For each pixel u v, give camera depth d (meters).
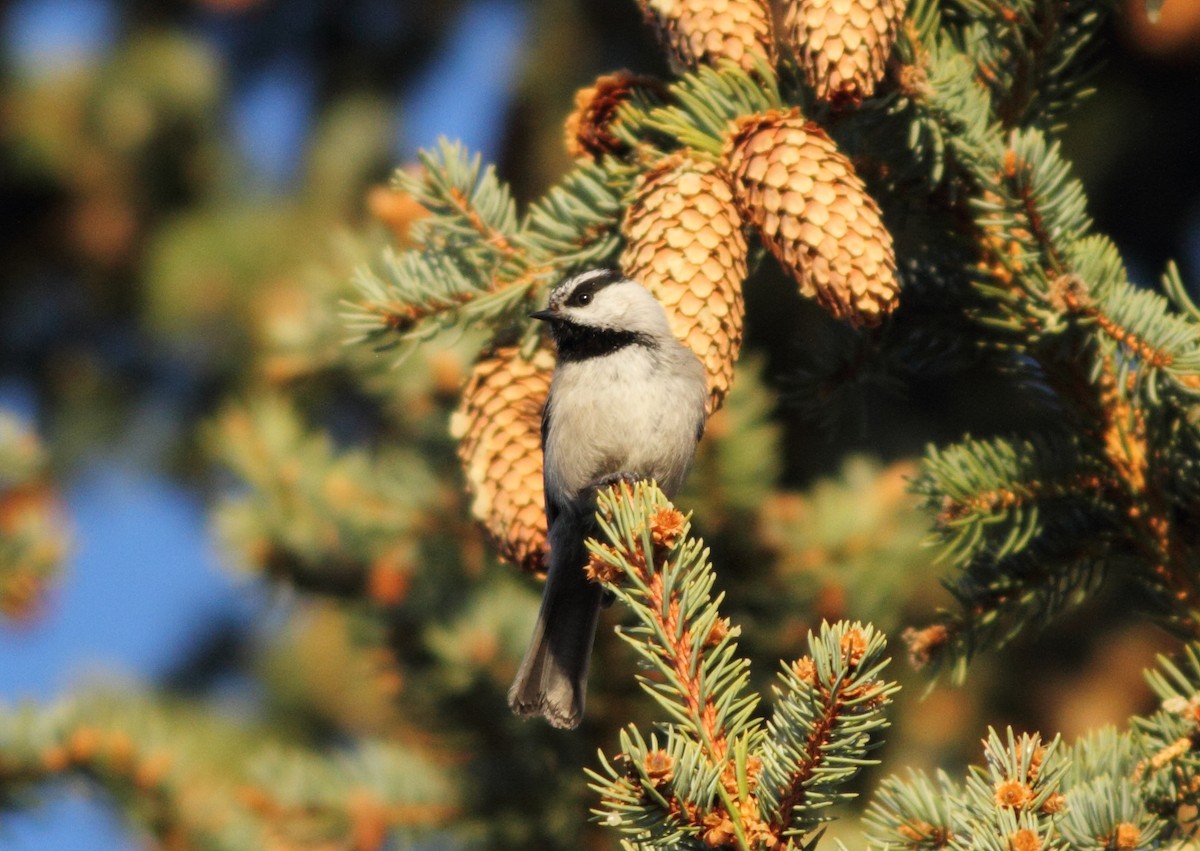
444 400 9.43
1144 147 14.00
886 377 7.50
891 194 6.93
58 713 8.40
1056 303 6.43
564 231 7.00
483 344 7.50
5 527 9.55
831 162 6.21
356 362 9.85
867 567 8.67
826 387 7.47
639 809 4.93
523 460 7.07
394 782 8.59
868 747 5.04
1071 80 7.02
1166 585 6.82
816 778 4.95
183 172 16.50
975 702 12.28
